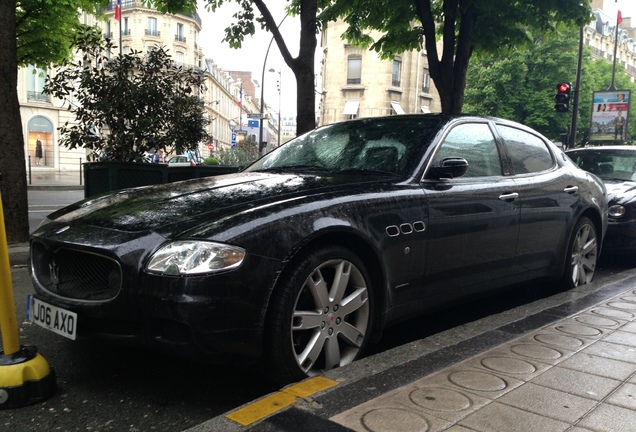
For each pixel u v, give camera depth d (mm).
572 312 3854
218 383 3014
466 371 2711
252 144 34156
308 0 7801
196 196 3121
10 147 6379
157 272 2492
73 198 17094
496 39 11594
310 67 7930
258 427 2121
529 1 10766
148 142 8109
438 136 3768
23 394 2668
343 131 4289
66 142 8102
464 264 3662
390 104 39375
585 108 31281
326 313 2861
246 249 2543
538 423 2180
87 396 2818
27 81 36812
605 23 74812
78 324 2725
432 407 2299
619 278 5234
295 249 2674
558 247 4652
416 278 3334
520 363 2832
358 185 3230
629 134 44188
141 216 2863
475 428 2127
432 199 3434
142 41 60156
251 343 2551
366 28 12320
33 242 3109
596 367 2795
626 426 2172
